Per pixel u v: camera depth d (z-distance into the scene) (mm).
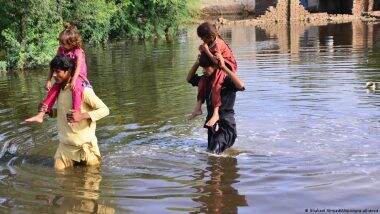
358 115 8445
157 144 7441
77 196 5582
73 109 6539
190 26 36781
